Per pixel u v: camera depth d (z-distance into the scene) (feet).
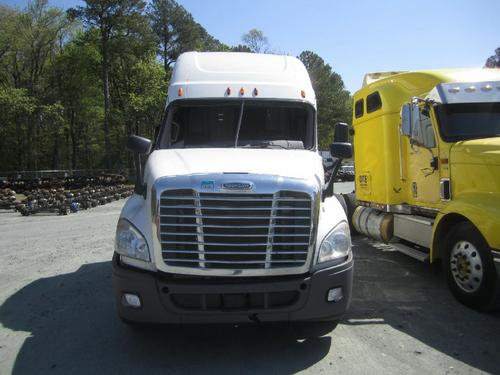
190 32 205.77
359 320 18.34
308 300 14.47
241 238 14.28
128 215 15.42
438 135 22.08
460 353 15.29
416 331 17.17
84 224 46.29
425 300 20.71
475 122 21.57
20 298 21.83
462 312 19.11
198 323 14.33
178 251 14.28
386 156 27.30
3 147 175.73
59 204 60.39
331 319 15.01
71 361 15.15
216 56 22.90
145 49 179.83
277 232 14.42
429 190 23.49
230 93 20.86
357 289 22.45
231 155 17.34
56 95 180.34
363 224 31.17
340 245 15.25
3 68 175.01
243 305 14.26
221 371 14.29
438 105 22.24
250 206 14.29
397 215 27.14
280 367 14.49
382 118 27.68
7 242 36.78
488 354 15.19
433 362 14.67
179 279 14.34
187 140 20.45
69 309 20.12
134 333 17.28
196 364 14.79
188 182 14.32
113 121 171.53
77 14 163.53
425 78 24.64
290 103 20.97
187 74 21.56
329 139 224.53
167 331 17.35
